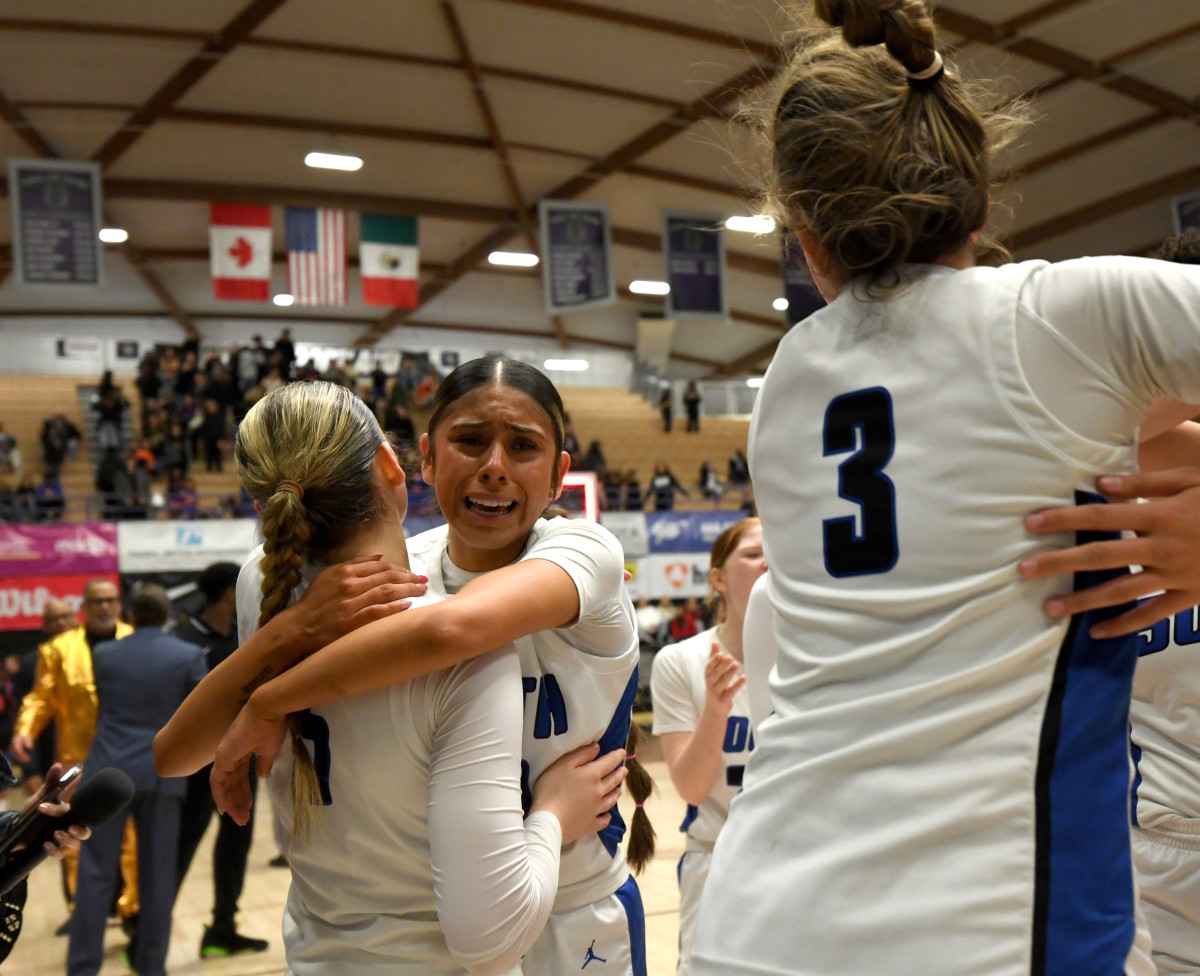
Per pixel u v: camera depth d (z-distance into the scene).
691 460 22.50
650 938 4.59
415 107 14.87
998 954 0.94
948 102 1.09
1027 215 16.88
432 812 1.19
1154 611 1.00
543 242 16.38
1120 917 0.96
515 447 1.49
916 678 1.03
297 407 1.34
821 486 1.13
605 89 14.25
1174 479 1.00
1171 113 14.06
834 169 1.09
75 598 11.86
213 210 16.02
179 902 5.93
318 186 17.16
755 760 1.16
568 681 1.48
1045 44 12.51
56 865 7.14
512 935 1.18
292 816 1.32
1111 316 1.00
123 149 15.51
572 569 1.34
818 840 1.04
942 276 1.10
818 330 1.18
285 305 23.12
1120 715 1.02
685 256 17.16
